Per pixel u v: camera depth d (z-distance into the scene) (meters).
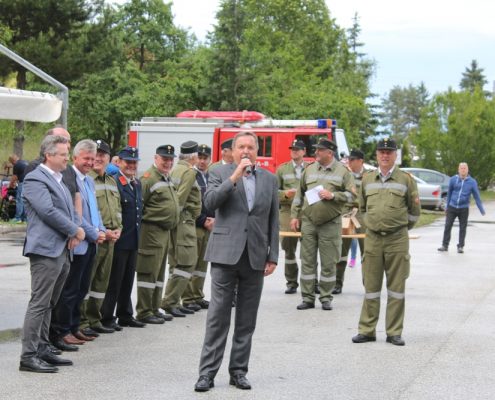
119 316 9.22
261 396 6.41
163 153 9.22
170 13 47.88
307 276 10.77
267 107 38.53
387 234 8.53
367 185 8.70
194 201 9.91
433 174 37.25
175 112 37.91
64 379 6.81
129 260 9.02
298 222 11.30
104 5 33.62
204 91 37.12
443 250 19.03
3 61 30.78
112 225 8.52
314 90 46.34
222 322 6.61
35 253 6.84
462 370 7.41
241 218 6.61
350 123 44.31
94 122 40.66
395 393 6.57
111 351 7.93
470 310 10.73
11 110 8.63
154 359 7.62
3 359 7.48
